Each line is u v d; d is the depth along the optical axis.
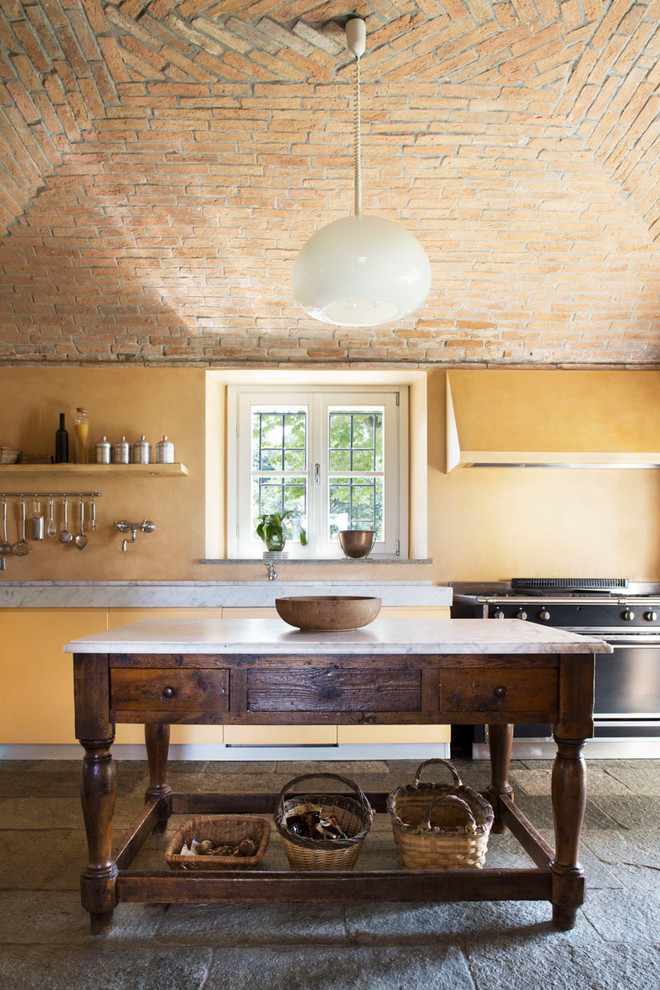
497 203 3.27
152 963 1.87
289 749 3.64
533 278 3.71
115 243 3.45
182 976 1.81
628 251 3.54
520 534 4.20
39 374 4.11
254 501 4.57
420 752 3.66
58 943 1.96
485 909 2.16
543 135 2.88
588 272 3.67
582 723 2.03
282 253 3.52
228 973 1.82
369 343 4.11
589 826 2.79
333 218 3.33
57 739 3.67
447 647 2.00
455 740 4.00
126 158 2.96
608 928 2.04
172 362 4.14
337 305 2.15
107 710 2.04
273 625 2.46
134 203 3.22
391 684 2.04
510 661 2.05
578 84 2.62
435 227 3.40
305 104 2.70
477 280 3.72
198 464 4.10
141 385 4.11
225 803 2.63
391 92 2.65
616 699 3.68
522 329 4.03
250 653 2.01
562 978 1.80
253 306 3.85
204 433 4.11
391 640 2.07
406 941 1.98
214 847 2.41
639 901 2.19
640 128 2.82
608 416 3.96
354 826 2.46
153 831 2.69
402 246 1.87
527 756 3.70
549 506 4.21
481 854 2.18
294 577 4.09
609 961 1.87
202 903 2.19
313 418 4.58
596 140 2.91
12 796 3.14
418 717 2.04
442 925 2.06
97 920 2.00
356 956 1.90
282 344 4.11
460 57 2.49
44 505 4.09
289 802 2.50
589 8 2.30
